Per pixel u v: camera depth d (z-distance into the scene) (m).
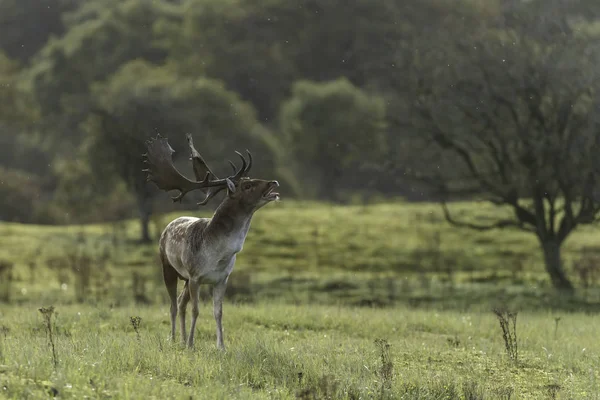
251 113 122.75
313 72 170.88
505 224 57.38
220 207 19.55
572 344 25.02
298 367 17.92
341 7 165.12
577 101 53.34
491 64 55.28
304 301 46.66
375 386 16.58
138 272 60.03
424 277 57.47
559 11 58.84
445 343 25.11
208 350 18.97
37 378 14.59
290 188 127.94
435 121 56.78
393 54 60.78
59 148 147.50
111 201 100.94
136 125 80.56
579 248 69.06
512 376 20.05
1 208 114.75
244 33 171.38
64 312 29.36
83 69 153.62
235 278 51.97
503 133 55.28
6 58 191.00
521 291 50.78
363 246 70.56
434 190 58.69
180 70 162.00
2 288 50.19
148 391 14.53
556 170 52.91
